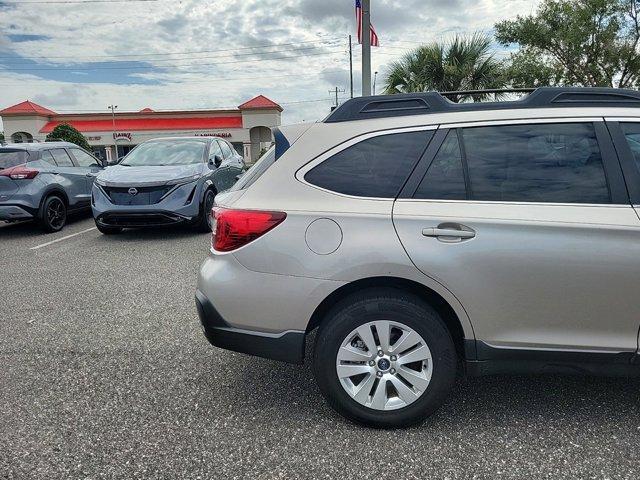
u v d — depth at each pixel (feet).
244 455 8.32
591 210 8.26
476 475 7.73
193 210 26.40
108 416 9.55
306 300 8.55
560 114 8.71
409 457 8.18
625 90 8.86
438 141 8.77
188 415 9.55
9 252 24.36
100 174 27.12
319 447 8.49
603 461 7.99
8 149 28.45
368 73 33.14
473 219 8.28
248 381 10.90
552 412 9.41
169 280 18.90
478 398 9.95
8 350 12.67
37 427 9.18
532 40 47.44
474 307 8.31
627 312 8.20
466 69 45.14
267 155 10.34
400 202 8.55
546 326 8.34
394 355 8.64
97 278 19.36
